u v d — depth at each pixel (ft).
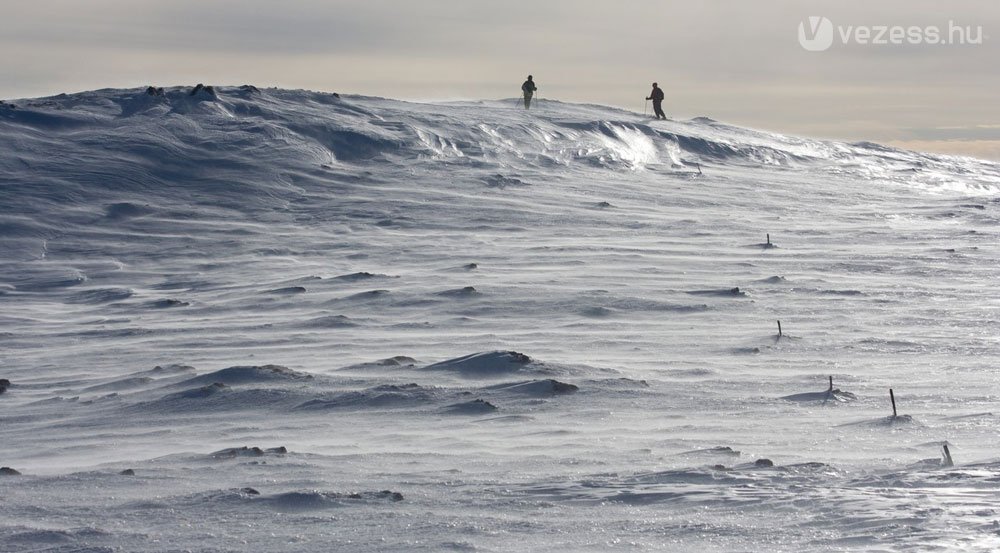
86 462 53.42
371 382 74.49
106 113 247.29
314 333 102.47
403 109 278.26
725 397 68.49
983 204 218.18
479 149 247.70
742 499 34.60
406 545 31.04
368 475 45.09
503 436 56.95
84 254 165.68
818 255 149.89
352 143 239.91
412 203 197.77
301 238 173.06
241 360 89.51
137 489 42.16
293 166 219.82
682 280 129.29
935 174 291.79
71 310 129.90
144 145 221.46
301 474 45.50
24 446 60.49
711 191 225.76
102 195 195.42
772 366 81.41
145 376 82.48
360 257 157.17
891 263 143.33
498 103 318.45
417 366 80.23
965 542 26.63
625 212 194.39
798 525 30.60
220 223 184.65
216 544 31.89
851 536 28.73
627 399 68.33
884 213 204.44
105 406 71.87
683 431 57.21
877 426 57.06
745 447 51.49
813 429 56.95
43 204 187.11
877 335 95.91
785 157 286.25
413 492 39.52
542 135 264.52
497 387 71.51
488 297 118.21
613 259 146.51
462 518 34.22
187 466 47.88
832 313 108.58
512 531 32.24
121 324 115.96
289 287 130.31
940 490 34.12
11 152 211.82
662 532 31.09
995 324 101.81
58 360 96.17
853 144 324.60
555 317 108.58
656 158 267.80
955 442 51.96
